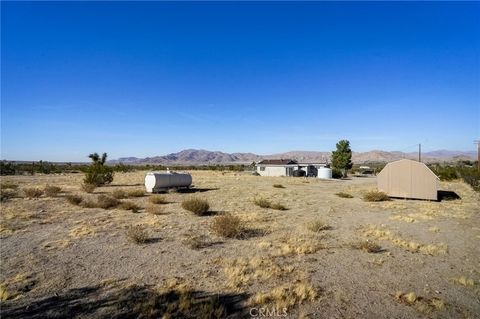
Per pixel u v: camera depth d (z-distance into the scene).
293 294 7.52
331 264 9.80
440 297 7.55
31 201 22.64
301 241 12.39
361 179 60.94
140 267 9.29
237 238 12.84
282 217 17.67
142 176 58.22
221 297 7.32
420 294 7.71
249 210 20.00
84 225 14.78
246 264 9.64
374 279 8.62
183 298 7.05
